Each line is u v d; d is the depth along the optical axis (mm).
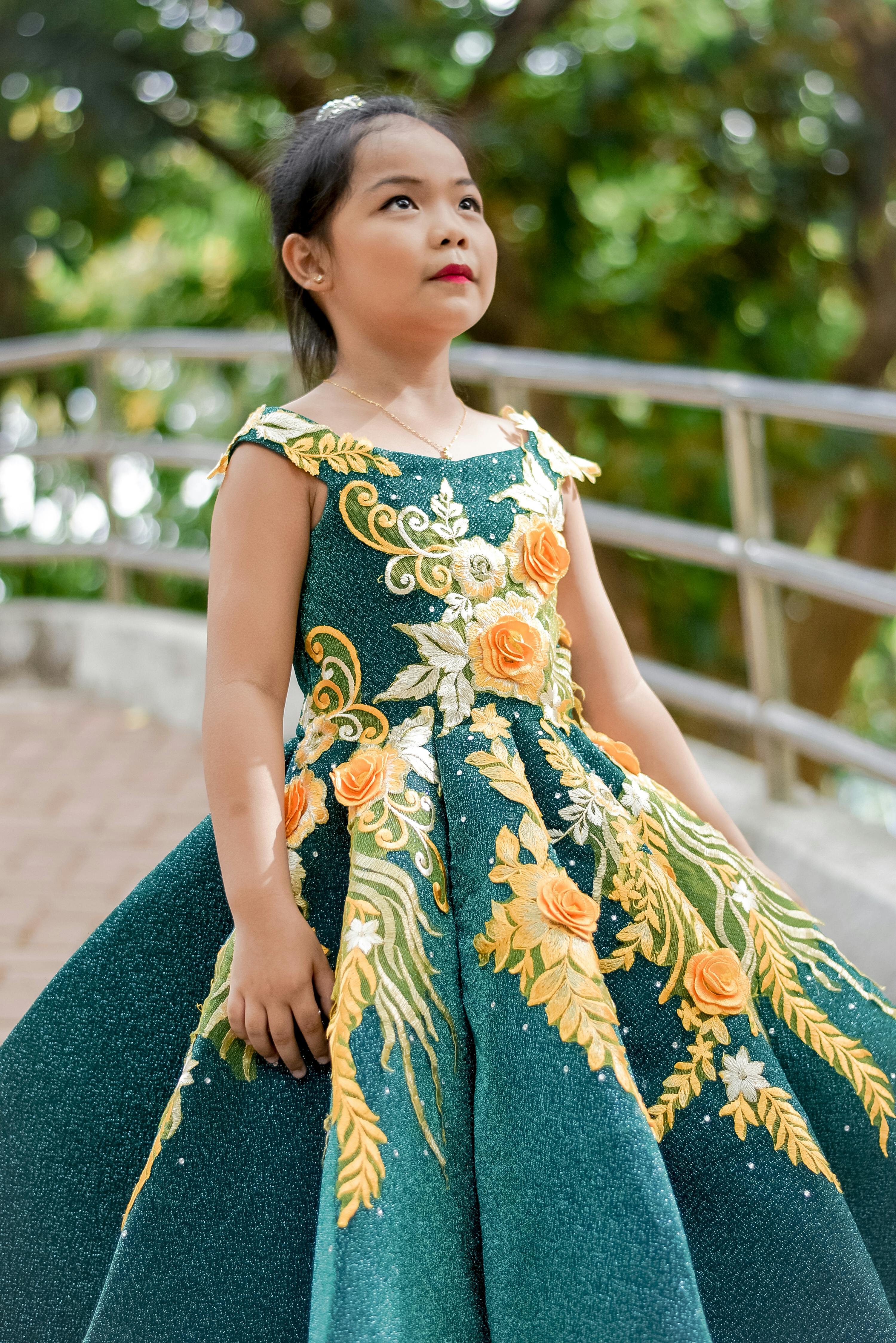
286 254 1688
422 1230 1310
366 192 1600
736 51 6672
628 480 7082
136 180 6559
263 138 6348
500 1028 1388
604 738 1688
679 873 1566
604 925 1499
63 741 4105
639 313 7332
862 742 2650
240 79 6086
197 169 7617
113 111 5754
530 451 1688
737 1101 1460
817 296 7566
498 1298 1320
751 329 7555
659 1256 1278
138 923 1620
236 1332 1396
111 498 4824
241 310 8258
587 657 1771
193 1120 1433
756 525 2855
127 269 8883
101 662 4590
